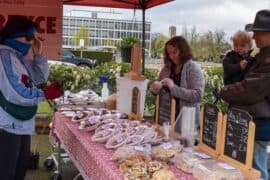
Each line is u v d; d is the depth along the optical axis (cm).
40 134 580
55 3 385
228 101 252
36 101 255
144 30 475
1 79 247
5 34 260
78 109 371
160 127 263
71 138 292
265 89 233
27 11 382
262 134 242
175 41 308
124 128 261
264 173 246
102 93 420
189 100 292
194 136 232
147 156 206
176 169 197
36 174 428
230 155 188
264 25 233
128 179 175
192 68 302
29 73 273
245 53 316
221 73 497
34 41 293
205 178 173
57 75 536
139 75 332
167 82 290
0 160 255
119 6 491
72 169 420
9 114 251
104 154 221
